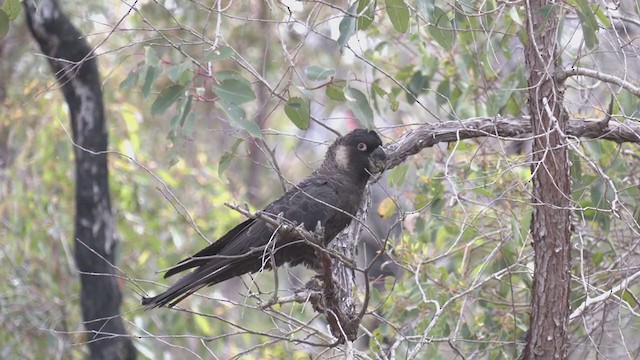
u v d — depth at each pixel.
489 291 10.33
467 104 10.76
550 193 8.23
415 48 11.90
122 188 14.55
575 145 8.68
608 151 9.78
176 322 14.30
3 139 15.74
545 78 8.15
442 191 10.20
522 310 10.14
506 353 9.93
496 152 10.03
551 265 8.30
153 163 15.34
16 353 13.77
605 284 9.25
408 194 10.64
